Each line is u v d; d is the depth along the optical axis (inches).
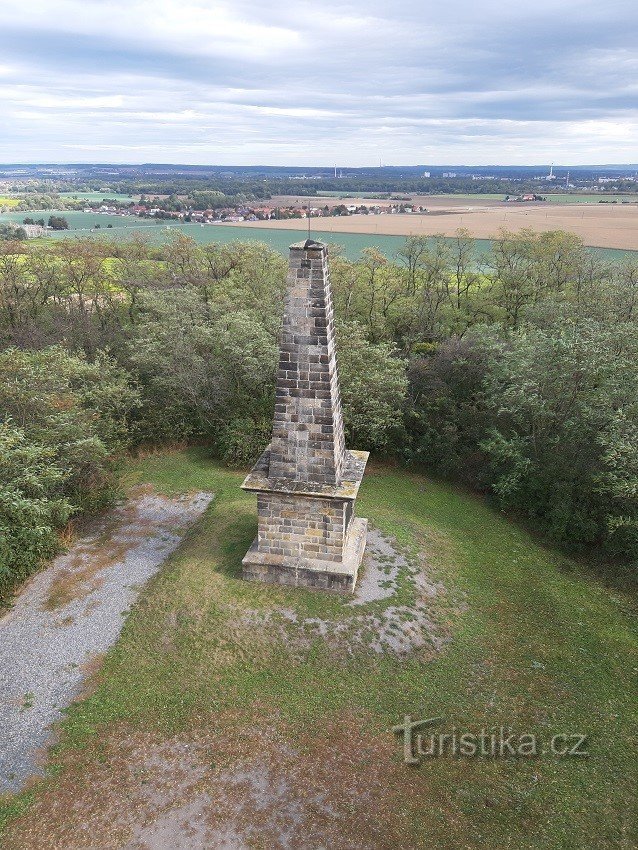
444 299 2422.5
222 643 885.2
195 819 644.7
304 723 769.6
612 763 732.0
